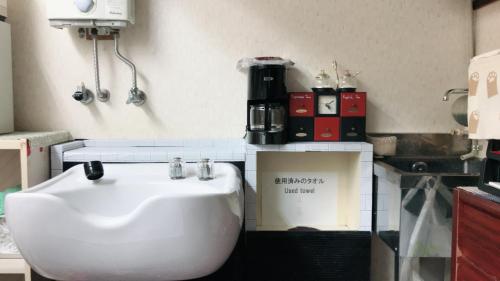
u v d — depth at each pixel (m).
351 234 1.30
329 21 1.45
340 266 1.30
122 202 1.07
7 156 1.33
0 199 1.16
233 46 1.44
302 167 1.42
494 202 0.81
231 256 1.33
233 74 1.45
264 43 1.45
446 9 1.47
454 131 1.46
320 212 1.43
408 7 1.46
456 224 0.92
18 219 0.86
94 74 1.43
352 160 1.38
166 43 1.43
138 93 1.42
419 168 1.39
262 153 1.40
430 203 1.10
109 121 1.44
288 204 1.42
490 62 0.88
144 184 1.08
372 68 1.46
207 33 1.44
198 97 1.45
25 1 1.41
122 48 1.42
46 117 1.44
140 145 1.44
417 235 1.11
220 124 1.46
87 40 1.42
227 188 0.97
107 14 1.28
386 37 1.46
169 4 1.43
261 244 1.29
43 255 0.87
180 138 1.45
